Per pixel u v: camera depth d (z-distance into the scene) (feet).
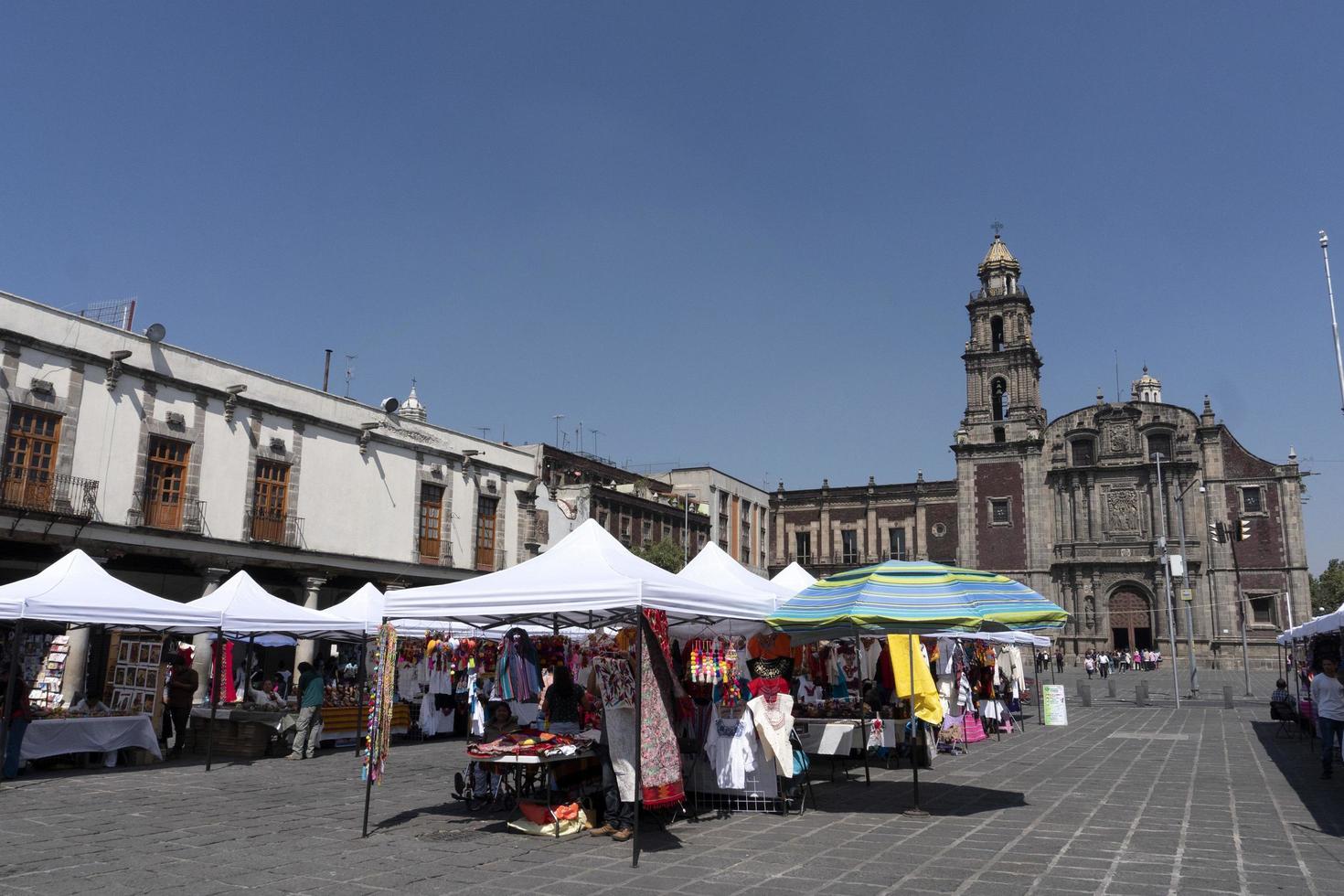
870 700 52.75
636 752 28.76
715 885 25.45
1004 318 225.35
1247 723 82.74
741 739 36.96
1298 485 192.85
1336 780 46.09
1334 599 330.54
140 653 56.44
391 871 27.04
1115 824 34.32
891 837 32.07
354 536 109.50
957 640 64.44
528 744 33.47
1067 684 157.28
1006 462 216.95
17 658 44.45
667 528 182.19
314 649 97.55
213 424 94.48
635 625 37.78
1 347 76.59
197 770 50.55
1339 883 25.50
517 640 40.65
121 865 27.58
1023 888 25.04
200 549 91.56
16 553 81.35
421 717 69.05
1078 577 204.54
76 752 48.96
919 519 241.14
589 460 174.50
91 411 83.15
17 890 24.73
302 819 35.40
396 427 117.29
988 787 44.11
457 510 125.70
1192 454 201.57
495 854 29.40
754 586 50.14
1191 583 196.54
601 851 29.86
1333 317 63.67
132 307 97.14
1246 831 32.86
